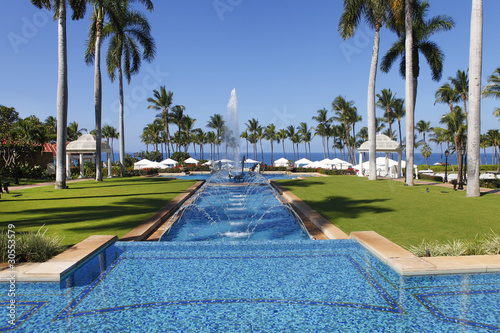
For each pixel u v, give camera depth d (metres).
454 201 11.06
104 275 4.51
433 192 13.90
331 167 38.03
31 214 8.70
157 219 7.94
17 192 14.27
